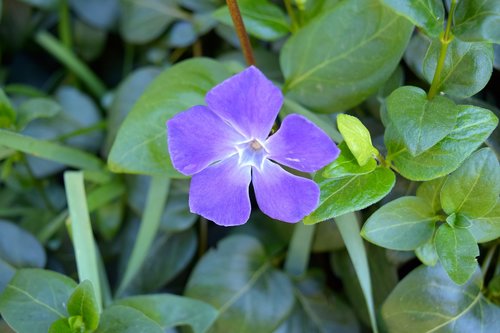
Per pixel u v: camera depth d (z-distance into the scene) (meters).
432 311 0.28
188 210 0.33
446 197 0.27
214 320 0.32
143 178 0.34
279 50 0.34
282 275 0.33
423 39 0.30
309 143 0.24
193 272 0.33
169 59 0.37
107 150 0.35
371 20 0.28
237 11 0.28
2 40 0.41
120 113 0.34
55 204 0.37
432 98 0.27
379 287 0.31
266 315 0.32
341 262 0.33
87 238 0.30
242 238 0.33
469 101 0.29
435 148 0.26
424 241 0.27
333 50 0.29
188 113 0.26
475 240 0.26
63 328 0.28
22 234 0.33
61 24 0.39
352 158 0.26
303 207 0.25
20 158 0.35
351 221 0.29
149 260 0.34
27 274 0.29
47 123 0.37
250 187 0.34
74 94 0.37
